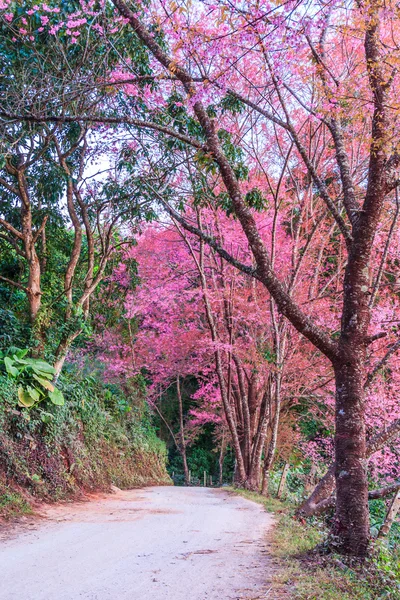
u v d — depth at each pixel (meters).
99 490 12.43
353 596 4.55
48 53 10.05
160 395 27.98
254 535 7.37
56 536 6.77
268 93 12.12
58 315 12.42
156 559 5.55
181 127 10.71
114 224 13.88
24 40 9.73
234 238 14.61
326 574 5.04
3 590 4.24
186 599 4.16
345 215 14.05
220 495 14.11
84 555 5.64
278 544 6.57
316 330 6.14
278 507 11.10
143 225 15.21
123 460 15.77
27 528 7.33
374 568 5.37
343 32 7.03
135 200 11.91
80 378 13.75
